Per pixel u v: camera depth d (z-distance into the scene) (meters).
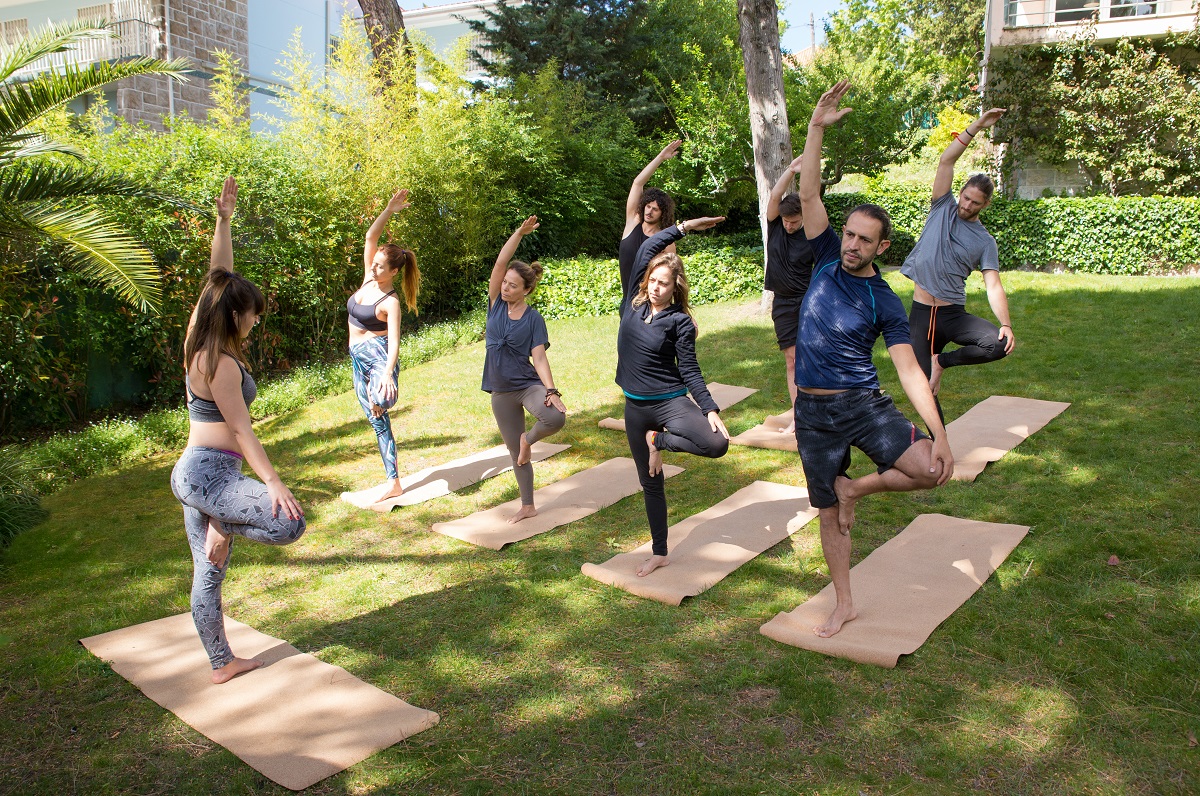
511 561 4.30
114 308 8.06
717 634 3.45
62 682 3.30
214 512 2.92
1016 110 14.23
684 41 21.23
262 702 3.07
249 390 2.97
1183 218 11.66
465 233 12.02
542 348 4.51
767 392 7.37
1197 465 4.80
